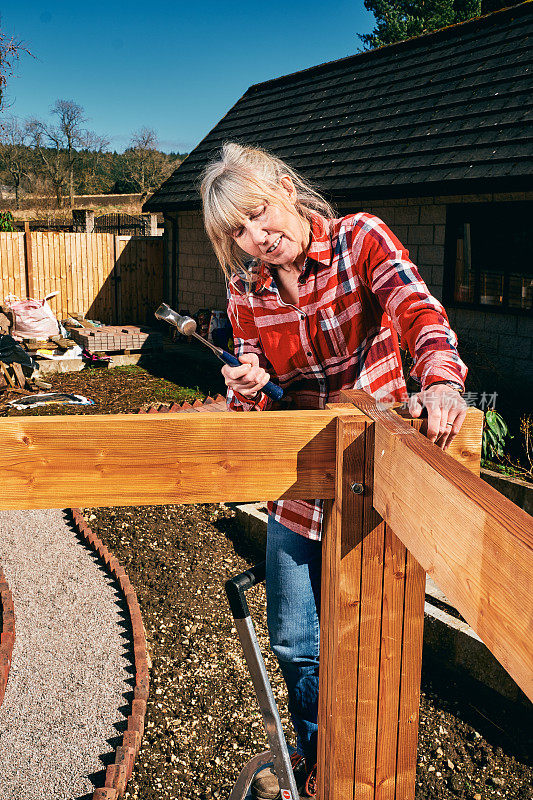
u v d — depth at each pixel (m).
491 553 0.85
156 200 14.80
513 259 7.73
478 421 1.32
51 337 12.45
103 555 5.04
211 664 3.87
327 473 1.42
